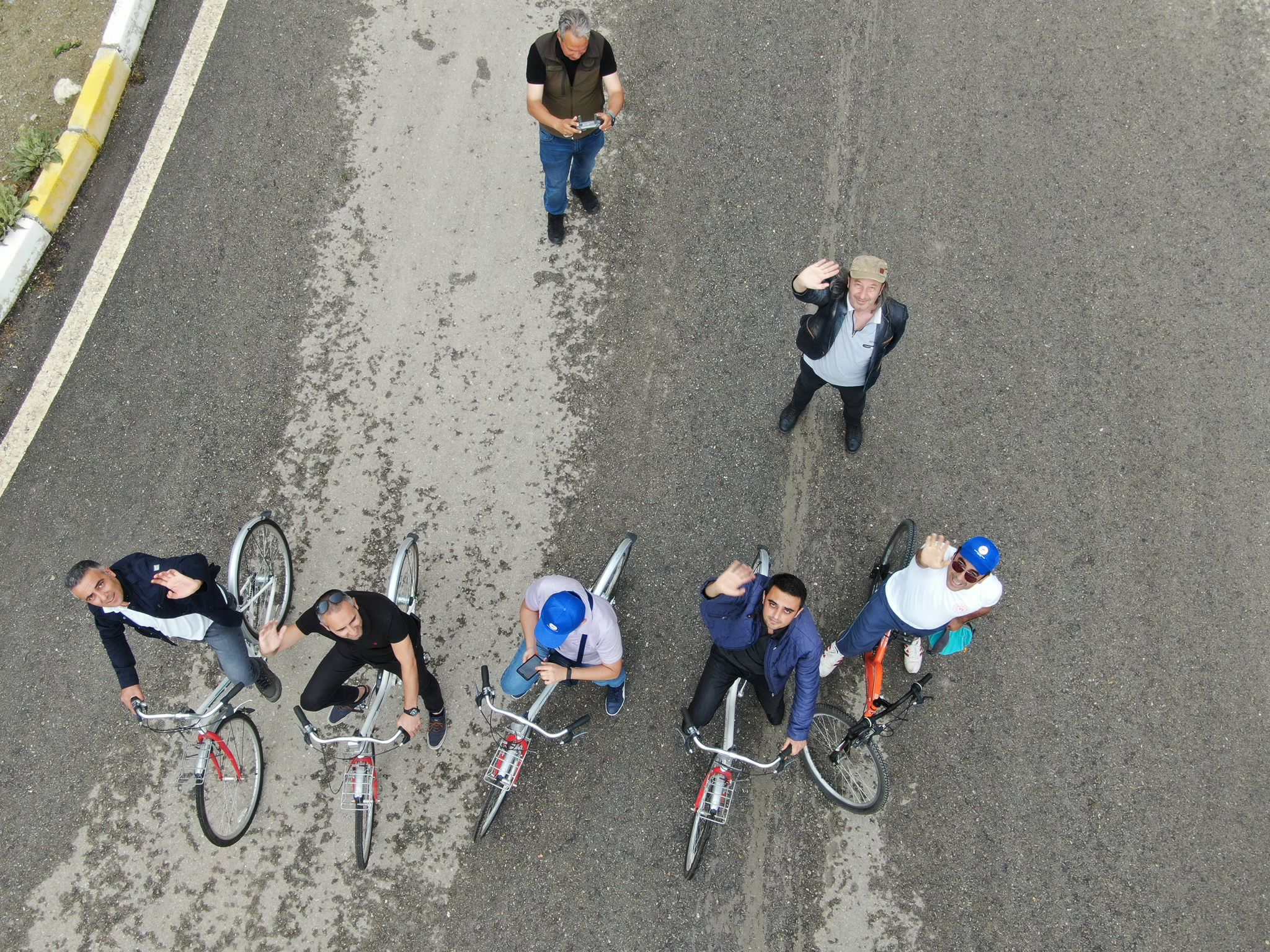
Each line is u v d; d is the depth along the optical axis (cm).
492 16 710
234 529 558
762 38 702
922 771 504
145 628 427
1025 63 689
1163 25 698
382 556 553
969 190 651
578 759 507
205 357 604
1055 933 472
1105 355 600
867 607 471
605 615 432
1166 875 479
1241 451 571
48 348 606
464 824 493
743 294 625
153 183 653
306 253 635
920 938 473
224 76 687
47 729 508
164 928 473
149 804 493
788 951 471
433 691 471
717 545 559
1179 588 539
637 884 482
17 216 620
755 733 514
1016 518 561
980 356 603
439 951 470
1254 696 514
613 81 523
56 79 681
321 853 488
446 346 610
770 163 663
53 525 557
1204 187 645
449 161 664
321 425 587
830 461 578
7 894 478
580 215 649
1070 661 525
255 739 496
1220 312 610
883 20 707
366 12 709
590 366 605
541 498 570
